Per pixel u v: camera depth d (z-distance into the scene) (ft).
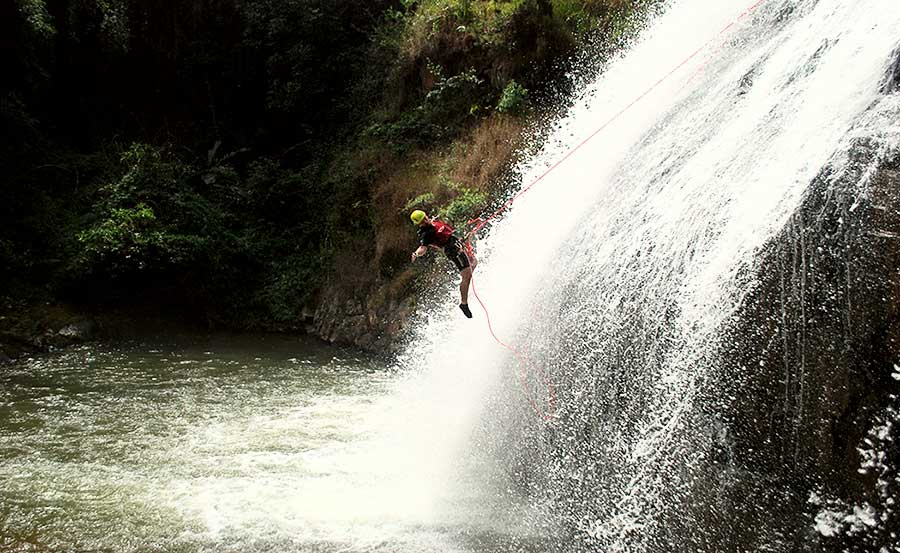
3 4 56.49
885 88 16.42
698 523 17.70
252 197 62.49
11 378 39.22
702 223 19.76
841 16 19.77
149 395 36.27
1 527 21.34
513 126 49.88
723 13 29.07
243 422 31.91
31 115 62.95
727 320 17.75
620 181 26.18
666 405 19.43
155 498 23.58
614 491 20.92
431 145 55.67
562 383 24.75
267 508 22.90
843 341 15.05
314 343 51.06
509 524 22.34
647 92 29.78
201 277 55.52
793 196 16.94
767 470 16.40
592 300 24.08
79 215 56.85
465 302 26.20
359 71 67.10
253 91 74.02
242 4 73.46
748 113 21.34
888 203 14.83
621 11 48.80
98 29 68.18
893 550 13.56
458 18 58.75
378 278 50.88
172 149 68.80
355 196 56.59
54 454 27.63
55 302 50.55
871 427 14.26
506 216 35.58
